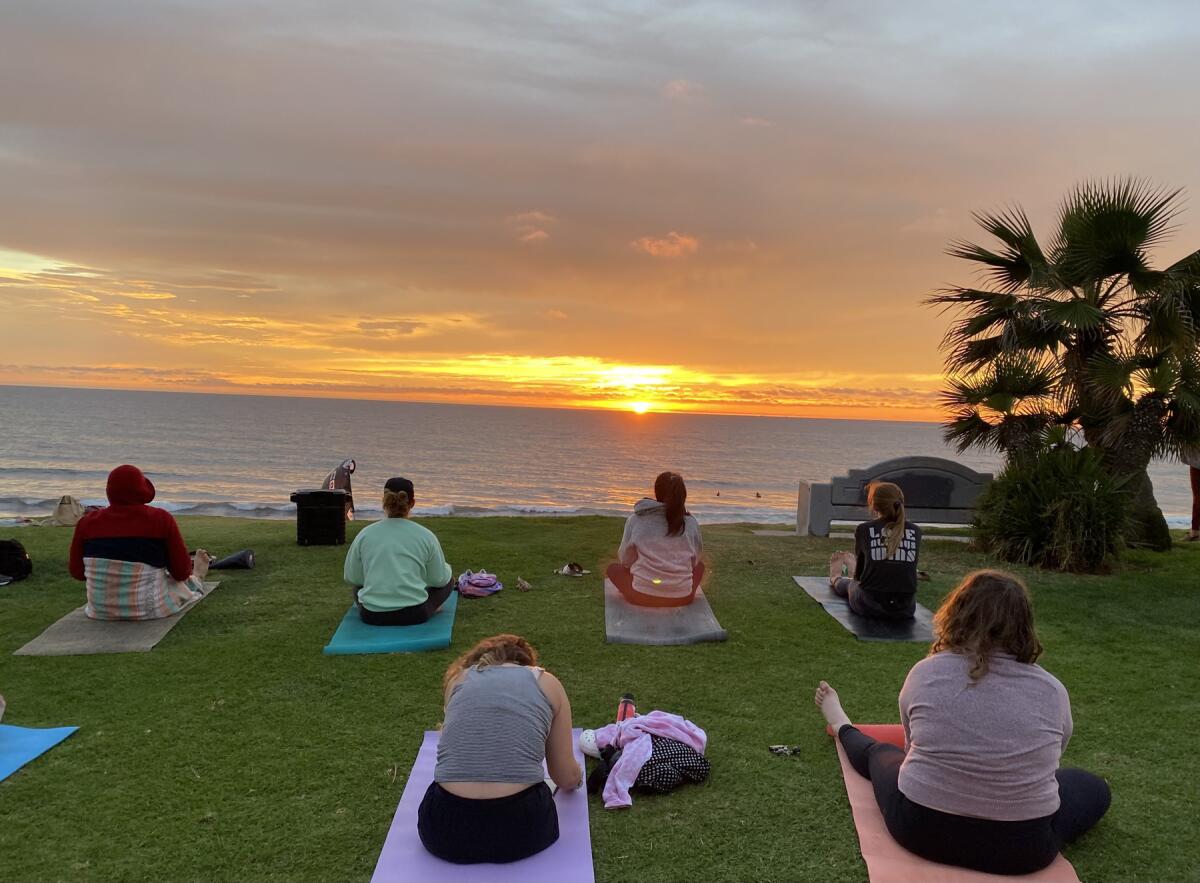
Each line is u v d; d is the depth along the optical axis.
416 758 3.86
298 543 9.07
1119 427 9.54
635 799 3.52
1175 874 2.99
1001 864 2.81
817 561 8.66
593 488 60.56
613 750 3.76
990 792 2.76
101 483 46.28
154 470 62.44
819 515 10.64
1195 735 4.25
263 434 112.81
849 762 3.76
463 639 5.74
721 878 2.93
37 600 6.69
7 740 4.01
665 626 5.98
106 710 4.43
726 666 5.24
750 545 9.74
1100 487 8.41
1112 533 8.27
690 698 4.70
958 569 8.34
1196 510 10.95
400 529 5.94
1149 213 9.13
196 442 93.88
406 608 5.77
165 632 5.77
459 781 2.85
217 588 7.09
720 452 111.25
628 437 146.00
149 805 3.43
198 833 3.21
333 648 5.38
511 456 92.12
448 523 11.12
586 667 5.20
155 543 6.05
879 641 5.78
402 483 6.11
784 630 6.05
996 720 2.79
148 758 3.86
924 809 2.89
